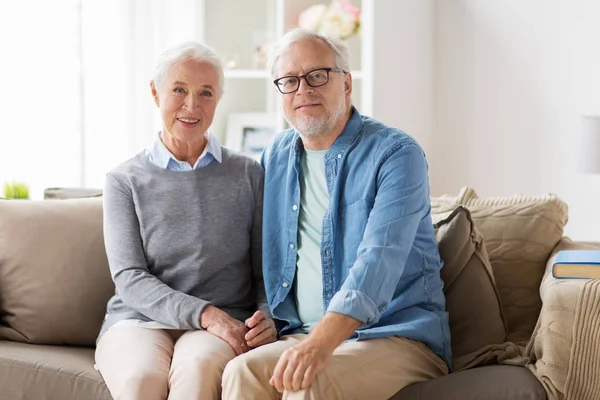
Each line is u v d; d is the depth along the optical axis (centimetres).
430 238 258
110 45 481
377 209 240
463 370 248
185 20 498
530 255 279
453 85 477
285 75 254
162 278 264
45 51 456
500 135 461
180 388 229
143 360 238
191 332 251
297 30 258
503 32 455
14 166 449
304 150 264
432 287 255
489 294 267
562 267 232
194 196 264
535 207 284
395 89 467
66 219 287
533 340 238
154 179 267
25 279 278
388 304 233
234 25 491
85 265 282
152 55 496
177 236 263
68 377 248
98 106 479
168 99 264
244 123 493
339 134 256
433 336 246
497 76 459
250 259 273
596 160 365
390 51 463
